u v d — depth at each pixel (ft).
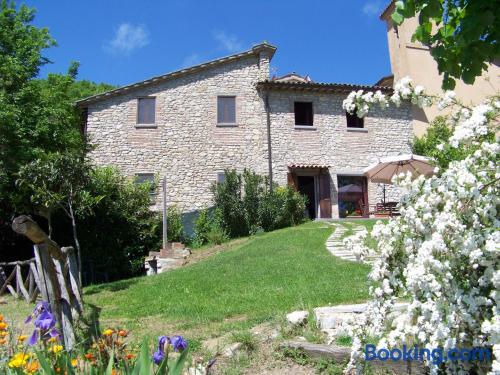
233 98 57.21
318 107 58.23
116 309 21.09
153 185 49.67
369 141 58.85
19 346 10.59
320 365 12.08
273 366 12.59
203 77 57.00
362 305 15.71
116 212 43.27
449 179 7.66
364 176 57.93
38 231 13.65
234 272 26.91
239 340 13.96
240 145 56.13
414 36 9.26
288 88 56.85
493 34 8.38
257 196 50.16
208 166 55.21
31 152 36.63
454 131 8.34
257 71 58.03
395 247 8.30
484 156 7.61
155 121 55.21
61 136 41.78
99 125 53.98
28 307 24.18
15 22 45.03
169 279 27.76
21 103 40.11
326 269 25.02
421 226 7.58
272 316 16.16
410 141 59.77
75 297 18.53
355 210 57.06
